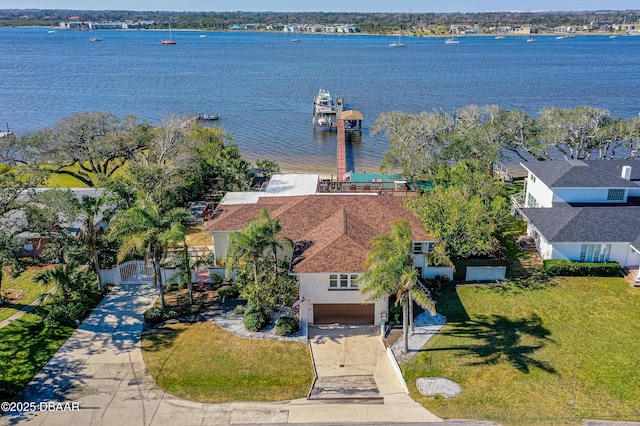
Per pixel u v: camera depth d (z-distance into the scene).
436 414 26.67
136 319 36.00
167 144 57.38
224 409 27.48
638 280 38.88
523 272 41.41
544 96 134.88
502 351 31.55
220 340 33.47
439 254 36.41
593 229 41.09
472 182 47.50
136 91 150.50
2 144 52.44
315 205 42.22
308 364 31.27
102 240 39.38
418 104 126.19
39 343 33.16
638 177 48.84
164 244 34.44
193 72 196.38
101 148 56.88
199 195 61.09
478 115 68.25
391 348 32.56
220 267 41.03
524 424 25.70
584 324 33.97
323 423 26.27
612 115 110.00
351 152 87.00
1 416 26.95
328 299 34.78
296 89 153.00
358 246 35.00
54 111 120.62
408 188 57.22
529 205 52.94
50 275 34.72
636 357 30.47
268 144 92.38
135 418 26.86
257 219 41.59
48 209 36.91
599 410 26.48
